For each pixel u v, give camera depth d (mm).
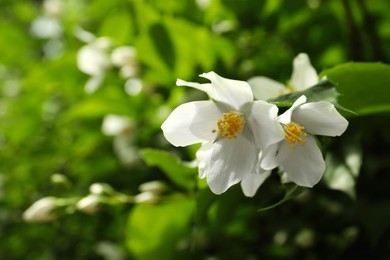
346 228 269
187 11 315
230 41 310
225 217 240
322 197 269
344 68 198
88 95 359
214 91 188
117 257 351
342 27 292
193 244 266
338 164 222
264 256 299
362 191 261
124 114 346
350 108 217
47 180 390
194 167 233
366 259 266
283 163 187
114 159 365
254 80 220
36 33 481
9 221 393
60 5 456
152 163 243
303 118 185
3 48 478
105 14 396
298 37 302
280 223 278
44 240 401
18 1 493
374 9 293
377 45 270
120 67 329
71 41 425
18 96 486
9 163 416
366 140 261
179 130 193
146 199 255
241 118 190
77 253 380
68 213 275
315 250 275
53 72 370
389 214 250
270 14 301
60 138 411
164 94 324
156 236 280
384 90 208
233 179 189
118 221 355
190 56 299
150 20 292
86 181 354
